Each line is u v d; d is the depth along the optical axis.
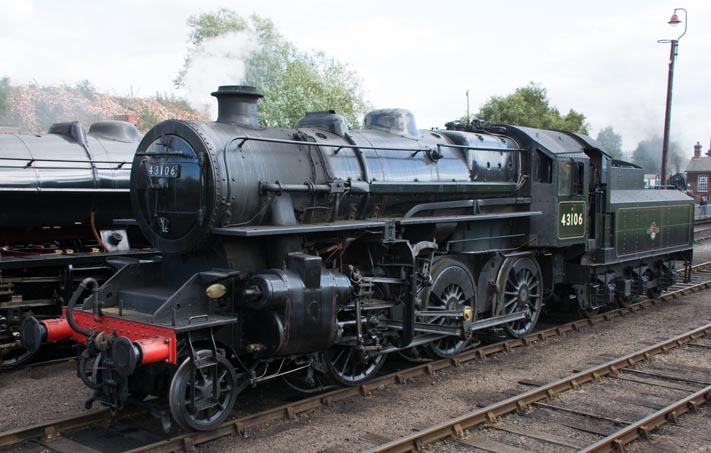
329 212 7.61
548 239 10.38
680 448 6.14
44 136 10.49
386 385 8.03
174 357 5.89
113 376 6.25
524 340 10.23
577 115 49.50
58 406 7.39
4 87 35.56
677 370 8.72
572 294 12.63
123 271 7.32
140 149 7.56
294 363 7.65
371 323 7.71
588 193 11.38
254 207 6.93
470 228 9.66
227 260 6.82
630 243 12.55
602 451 5.94
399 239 8.01
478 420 6.65
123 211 10.78
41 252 10.02
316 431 6.48
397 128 9.23
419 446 6.00
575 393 7.73
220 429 6.31
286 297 6.52
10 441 6.12
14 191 9.17
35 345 6.71
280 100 28.84
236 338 6.80
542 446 6.14
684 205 14.84
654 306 13.64
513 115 45.47
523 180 10.63
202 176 6.66
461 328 8.60
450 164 9.46
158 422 6.77
